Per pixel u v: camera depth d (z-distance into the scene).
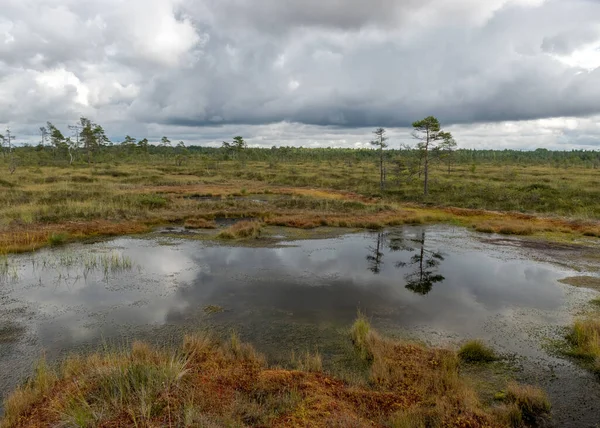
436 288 12.12
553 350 8.05
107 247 16.66
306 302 10.67
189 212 24.66
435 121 35.72
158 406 5.21
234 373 6.54
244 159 91.06
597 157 109.06
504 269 14.42
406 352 7.64
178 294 11.12
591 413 5.91
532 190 34.75
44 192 29.34
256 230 20.20
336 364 7.33
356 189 40.59
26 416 5.29
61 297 10.76
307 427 5.00
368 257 15.95
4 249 15.30
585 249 17.70
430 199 33.47
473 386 6.62
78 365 6.69
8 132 60.56
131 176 48.41
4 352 7.66
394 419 5.29
